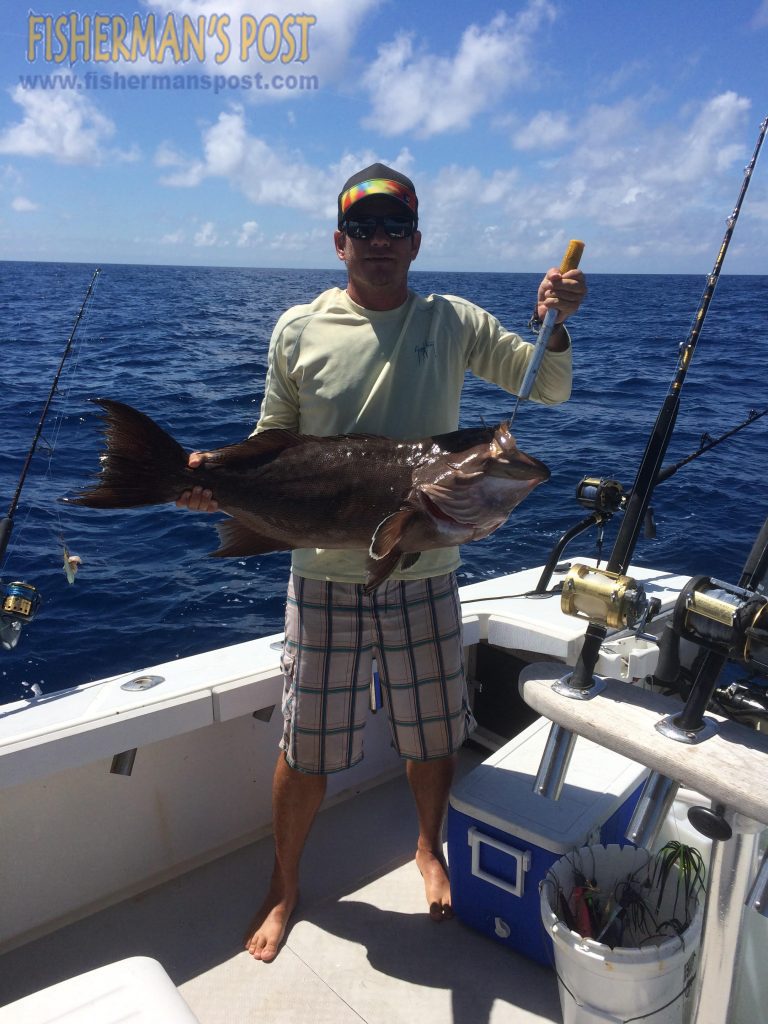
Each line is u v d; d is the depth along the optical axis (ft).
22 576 19.51
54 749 7.13
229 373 48.85
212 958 7.61
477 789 7.72
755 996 5.97
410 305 7.27
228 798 9.04
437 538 6.41
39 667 15.80
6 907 7.66
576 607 4.81
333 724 7.48
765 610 4.02
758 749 4.25
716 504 25.12
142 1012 4.42
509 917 7.50
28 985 7.30
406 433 7.24
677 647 4.77
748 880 4.55
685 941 5.77
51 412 35.78
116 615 17.87
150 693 8.01
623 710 4.67
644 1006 5.81
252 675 8.43
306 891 8.46
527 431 34.37
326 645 7.39
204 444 31.27
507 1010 6.97
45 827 7.76
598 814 7.32
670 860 6.42
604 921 6.29
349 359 7.15
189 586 19.30
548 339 6.40
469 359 7.73
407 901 8.30
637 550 21.63
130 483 6.61
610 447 31.63
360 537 6.71
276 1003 7.11
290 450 6.79
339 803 9.94
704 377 50.16
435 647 7.52
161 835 8.58
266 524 6.86
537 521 23.66
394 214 6.68
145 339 68.59
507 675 10.65
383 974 7.38
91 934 7.88
